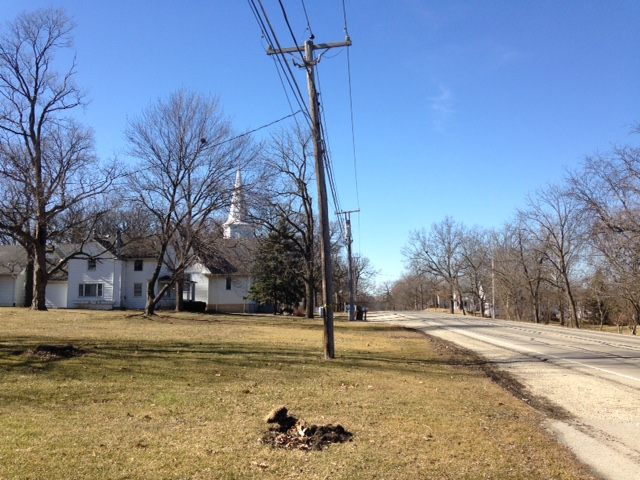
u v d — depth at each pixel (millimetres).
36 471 5168
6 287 54906
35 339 16891
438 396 10055
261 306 62562
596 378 13023
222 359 13836
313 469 5543
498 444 6855
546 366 15195
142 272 53688
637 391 11297
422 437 7004
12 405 8117
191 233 30703
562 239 58125
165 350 15289
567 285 58219
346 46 14367
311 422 7535
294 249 47156
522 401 10125
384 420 7879
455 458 6164
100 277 52031
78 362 12445
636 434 7816
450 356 17438
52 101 33656
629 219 38375
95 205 39281
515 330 32500
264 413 8016
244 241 45000
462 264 89562
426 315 67875
